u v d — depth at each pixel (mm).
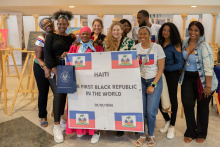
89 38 2109
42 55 2393
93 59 1997
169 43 2242
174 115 2307
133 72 1943
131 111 2018
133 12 6277
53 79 2252
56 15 2221
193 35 2033
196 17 4270
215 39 4465
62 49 2176
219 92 3100
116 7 6191
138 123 2025
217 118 2850
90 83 2045
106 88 2021
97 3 5574
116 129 2084
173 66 2211
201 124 2195
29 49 3271
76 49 2117
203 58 2010
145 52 1988
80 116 2137
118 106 2035
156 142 2209
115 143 2207
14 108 3285
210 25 4395
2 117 2920
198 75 2115
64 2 5582
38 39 2342
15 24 3824
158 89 2004
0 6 5641
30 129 2551
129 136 2365
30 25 4113
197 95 2168
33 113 3078
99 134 2289
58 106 2258
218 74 3021
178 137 2316
